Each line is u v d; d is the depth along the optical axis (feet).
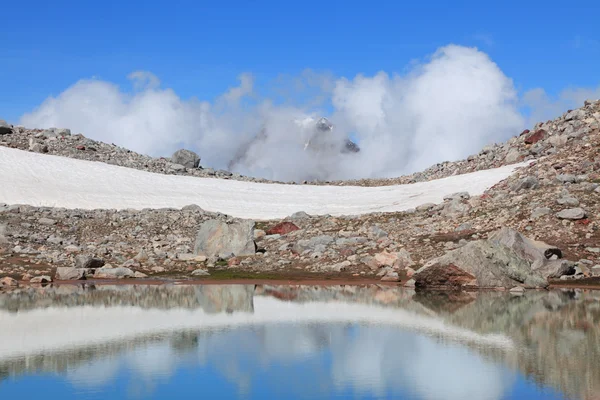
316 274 157.79
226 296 128.16
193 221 225.56
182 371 72.43
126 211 236.22
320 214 259.39
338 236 190.29
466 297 126.21
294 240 193.98
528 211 180.34
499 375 69.82
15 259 166.71
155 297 126.52
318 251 175.22
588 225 166.09
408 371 71.92
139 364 75.46
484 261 138.51
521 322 99.50
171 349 82.58
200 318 104.12
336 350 81.76
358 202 278.87
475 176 284.41
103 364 75.61
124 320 102.01
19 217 209.97
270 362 76.07
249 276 156.56
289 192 303.48
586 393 63.57
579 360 76.07
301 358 78.07
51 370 72.84
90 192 267.39
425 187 288.71
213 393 64.80
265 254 178.81
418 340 87.40
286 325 98.32
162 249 188.44
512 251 142.00
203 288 140.15
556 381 67.51
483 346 83.56
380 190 301.22
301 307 115.14
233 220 234.58
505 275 138.21
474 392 64.28
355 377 70.03
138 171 312.71
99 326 97.14
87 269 157.69
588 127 282.77
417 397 63.21
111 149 350.02
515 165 287.07
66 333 92.07
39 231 198.29
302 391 65.31
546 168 238.48
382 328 95.66
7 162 285.43
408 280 146.61
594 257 151.94
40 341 87.04
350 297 126.52
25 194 251.60
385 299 124.47
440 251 164.66
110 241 196.54
